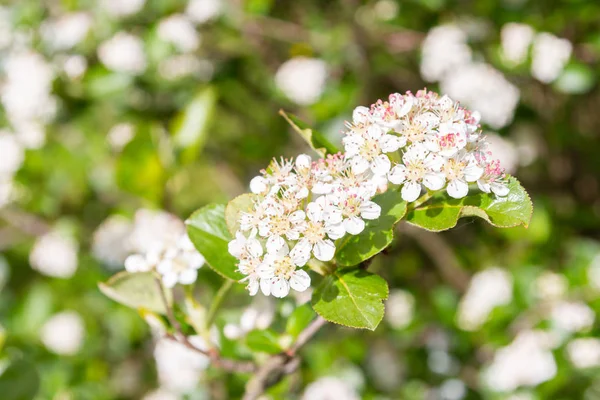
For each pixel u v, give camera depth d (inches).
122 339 36.2
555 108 41.3
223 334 23.6
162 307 21.7
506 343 30.5
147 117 37.9
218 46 39.3
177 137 29.8
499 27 35.6
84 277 36.0
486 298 31.4
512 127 39.0
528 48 34.2
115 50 35.9
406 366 33.2
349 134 19.5
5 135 37.1
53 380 32.3
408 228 39.2
